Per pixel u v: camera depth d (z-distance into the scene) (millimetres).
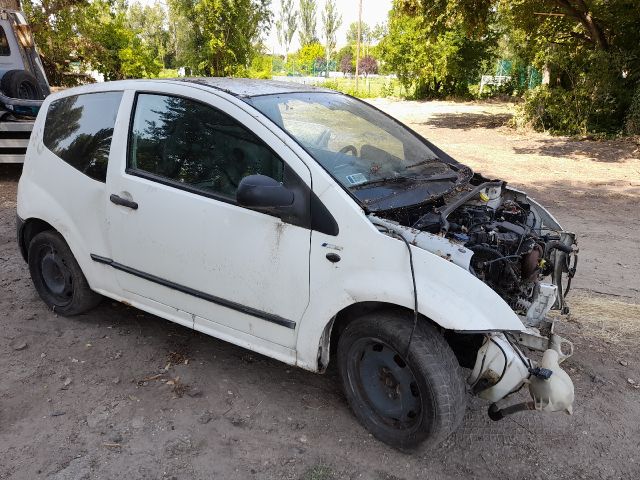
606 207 8250
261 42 26453
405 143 3955
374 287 2789
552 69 17109
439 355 2770
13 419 3219
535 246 3125
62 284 4422
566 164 11734
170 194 3459
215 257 3318
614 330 4379
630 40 15867
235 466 2906
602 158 12391
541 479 2877
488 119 20016
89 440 3061
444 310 2617
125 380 3617
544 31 17031
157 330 4273
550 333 3203
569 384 2715
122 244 3766
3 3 12539
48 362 3801
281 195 2898
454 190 3516
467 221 3283
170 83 3643
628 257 6066
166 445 3039
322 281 2963
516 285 3043
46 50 23031
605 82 15383
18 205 4426
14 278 5168
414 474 2881
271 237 3094
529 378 2758
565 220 7523
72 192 3988
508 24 19188
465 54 28031
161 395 3469
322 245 2941
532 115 16781
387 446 3061
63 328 4266
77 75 25609
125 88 3834
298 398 3475
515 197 4094
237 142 3273
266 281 3158
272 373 3738
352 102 4176
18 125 8914
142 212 3596
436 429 2781
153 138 3621
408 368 2854
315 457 2982
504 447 3098
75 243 4027
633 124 15148
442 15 16906
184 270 3494
